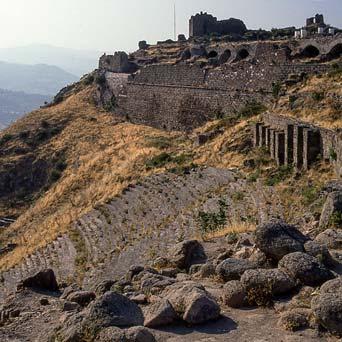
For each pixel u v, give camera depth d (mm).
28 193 68688
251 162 36438
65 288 17250
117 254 26750
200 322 10414
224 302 11375
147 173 45281
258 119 43281
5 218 62250
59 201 55188
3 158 75188
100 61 101625
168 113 66000
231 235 17953
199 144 48250
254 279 11312
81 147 70188
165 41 109562
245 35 98062
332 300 9430
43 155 72438
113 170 54219
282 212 23891
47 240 38312
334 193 16156
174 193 35375
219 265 12945
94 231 34719
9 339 12156
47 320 13297
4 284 31828
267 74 50438
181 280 13227
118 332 9570
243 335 9867
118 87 81812
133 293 12789
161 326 10469
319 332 9484
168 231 27062
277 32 95938
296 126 31391
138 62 89812
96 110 84938
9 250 46031
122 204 38156
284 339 9438
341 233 14195
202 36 103375
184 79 63625
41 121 84188
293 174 30547
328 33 70500
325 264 12133
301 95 42188
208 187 34031
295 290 11227
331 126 32594
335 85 40688
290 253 11836
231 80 55406
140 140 61594
